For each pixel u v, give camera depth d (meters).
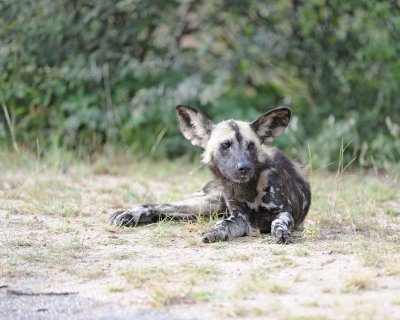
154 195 12.02
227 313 6.11
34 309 6.46
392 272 7.11
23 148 14.91
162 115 15.77
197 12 16.42
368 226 9.53
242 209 9.54
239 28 16.55
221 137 9.67
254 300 6.45
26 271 7.52
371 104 16.08
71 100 15.81
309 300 6.39
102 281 7.16
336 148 15.20
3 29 15.66
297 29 16.30
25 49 15.72
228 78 16.55
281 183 9.57
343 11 15.90
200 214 9.95
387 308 6.20
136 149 15.52
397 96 15.73
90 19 15.69
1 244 8.59
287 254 7.98
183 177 13.92
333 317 5.98
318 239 8.79
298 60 16.42
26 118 15.77
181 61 16.45
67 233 9.26
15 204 11.07
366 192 11.77
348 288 6.68
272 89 16.91
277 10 16.28
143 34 16.41
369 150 15.32
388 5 15.37
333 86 16.30
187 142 15.79
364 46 15.88
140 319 6.12
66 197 11.57
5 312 6.41
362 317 5.95
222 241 8.77
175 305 6.39
